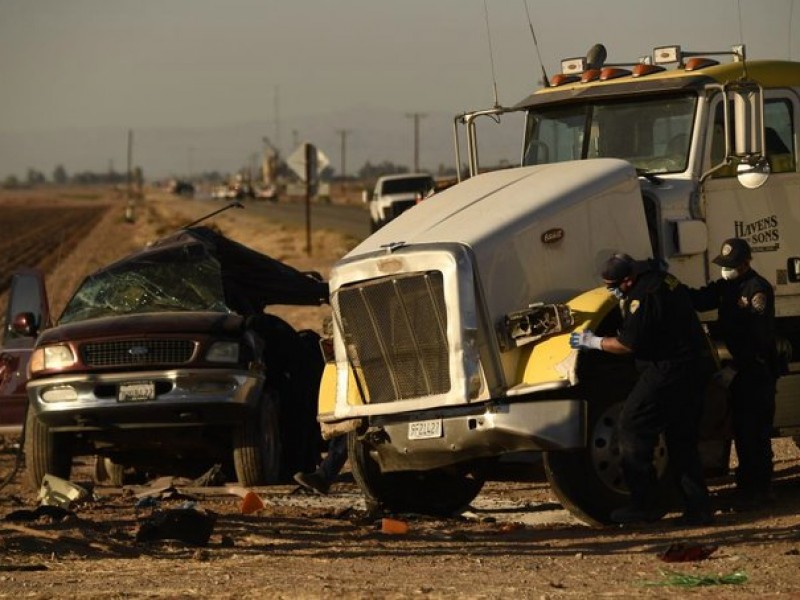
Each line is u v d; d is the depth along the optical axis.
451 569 15.84
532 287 19.11
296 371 27.12
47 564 16.84
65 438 26.30
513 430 18.59
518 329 18.70
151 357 25.41
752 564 15.06
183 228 29.12
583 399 18.97
